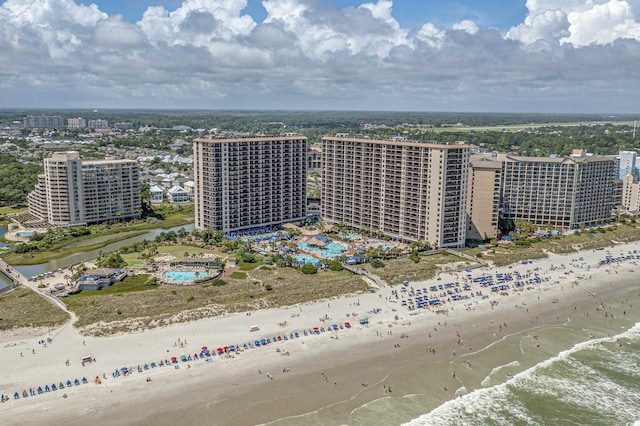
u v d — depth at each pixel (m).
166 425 124.12
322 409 132.12
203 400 133.75
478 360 159.12
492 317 189.00
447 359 158.88
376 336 170.75
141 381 140.50
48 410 127.44
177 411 129.12
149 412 128.25
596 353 166.12
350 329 174.62
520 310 196.25
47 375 141.62
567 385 148.00
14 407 128.00
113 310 182.50
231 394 136.62
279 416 128.75
